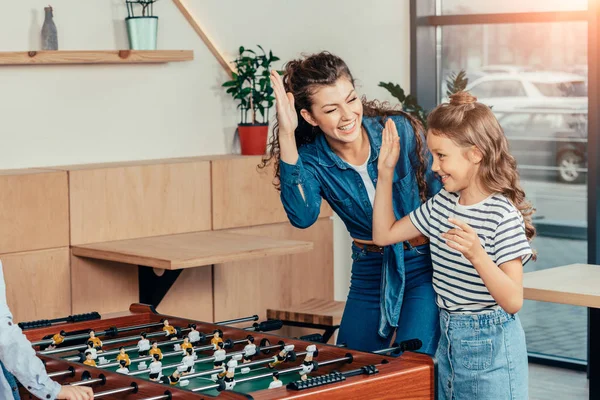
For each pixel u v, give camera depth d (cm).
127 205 460
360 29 576
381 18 581
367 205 314
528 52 562
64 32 466
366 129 313
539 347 568
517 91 568
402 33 584
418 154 313
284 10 550
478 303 273
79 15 471
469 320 275
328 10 566
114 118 486
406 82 587
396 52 586
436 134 270
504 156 268
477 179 270
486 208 268
